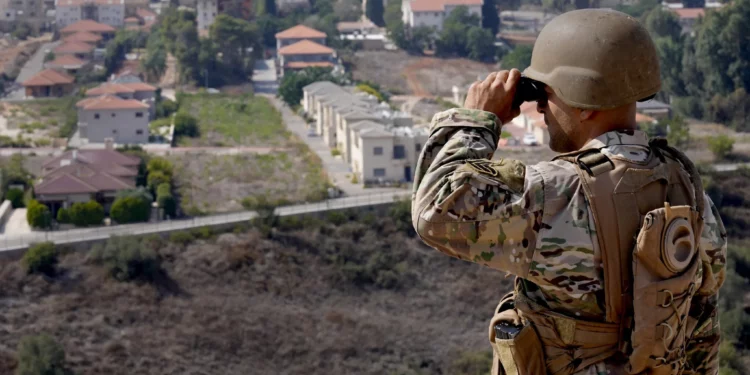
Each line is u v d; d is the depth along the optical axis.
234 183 71.44
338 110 80.69
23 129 92.81
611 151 4.40
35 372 43.47
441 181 4.45
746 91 95.25
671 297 4.24
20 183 68.88
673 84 99.44
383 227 58.44
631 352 4.30
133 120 86.12
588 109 4.46
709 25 97.12
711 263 4.61
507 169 4.38
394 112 79.06
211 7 147.50
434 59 128.12
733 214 61.28
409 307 52.25
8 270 50.53
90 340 47.06
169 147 83.06
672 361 4.32
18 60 130.75
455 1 136.25
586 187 4.30
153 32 132.25
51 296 49.47
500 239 4.32
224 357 47.34
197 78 117.00
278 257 54.97
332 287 53.56
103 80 119.06
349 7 154.88
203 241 55.44
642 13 127.38
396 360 47.88
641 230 4.21
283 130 92.56
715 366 4.75
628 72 4.44
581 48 4.48
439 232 4.39
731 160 72.19
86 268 51.31
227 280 52.84
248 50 123.56
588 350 4.40
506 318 4.61
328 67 108.50
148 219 61.56
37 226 58.91
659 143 4.57
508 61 119.81
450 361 47.72
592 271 4.29
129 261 51.25
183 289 51.59
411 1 136.12
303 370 46.91
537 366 4.45
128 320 48.75
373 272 54.47
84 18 149.00
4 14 151.62
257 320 50.00
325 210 58.75
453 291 53.50
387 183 69.00
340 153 79.62
